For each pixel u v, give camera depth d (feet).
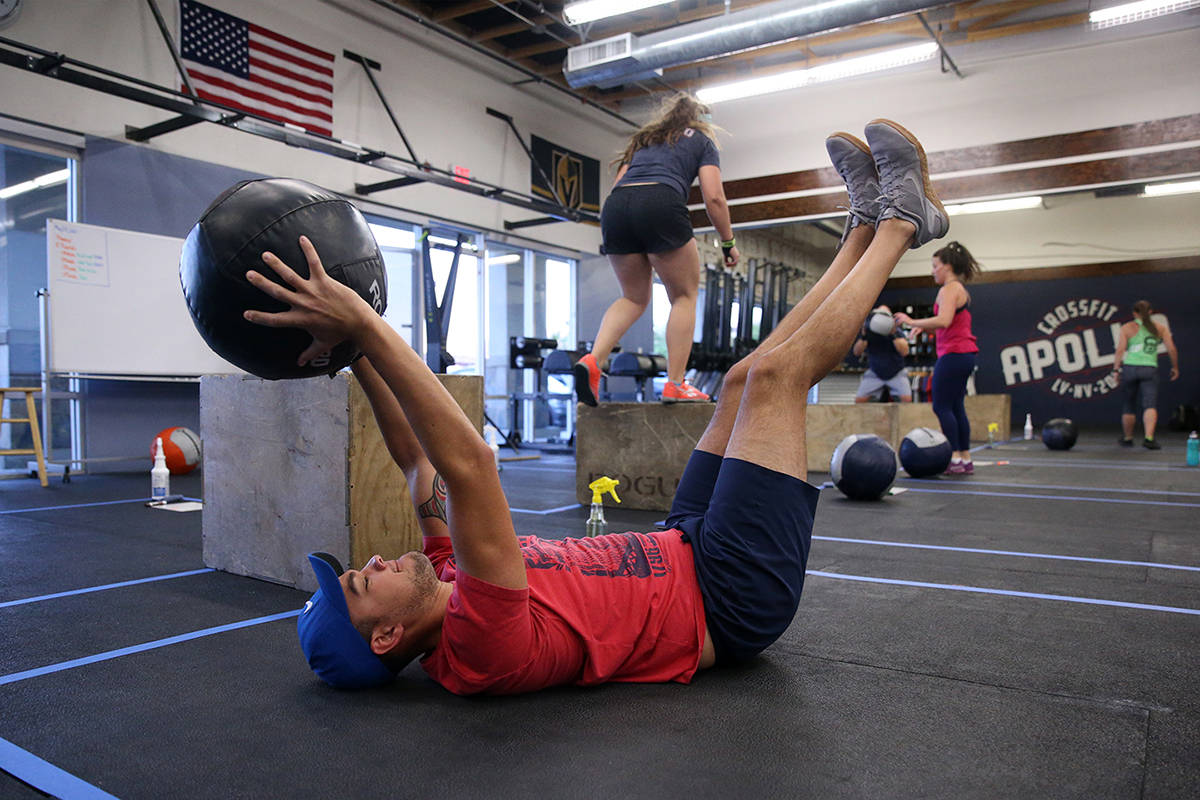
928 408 31.17
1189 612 7.50
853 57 30.37
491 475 4.41
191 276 4.08
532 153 35.17
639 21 31.01
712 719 4.85
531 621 4.89
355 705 5.13
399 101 29.12
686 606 5.39
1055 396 52.54
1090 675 5.72
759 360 5.47
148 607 7.74
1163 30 30.81
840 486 15.96
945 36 32.89
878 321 23.29
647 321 42.34
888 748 4.44
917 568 9.53
